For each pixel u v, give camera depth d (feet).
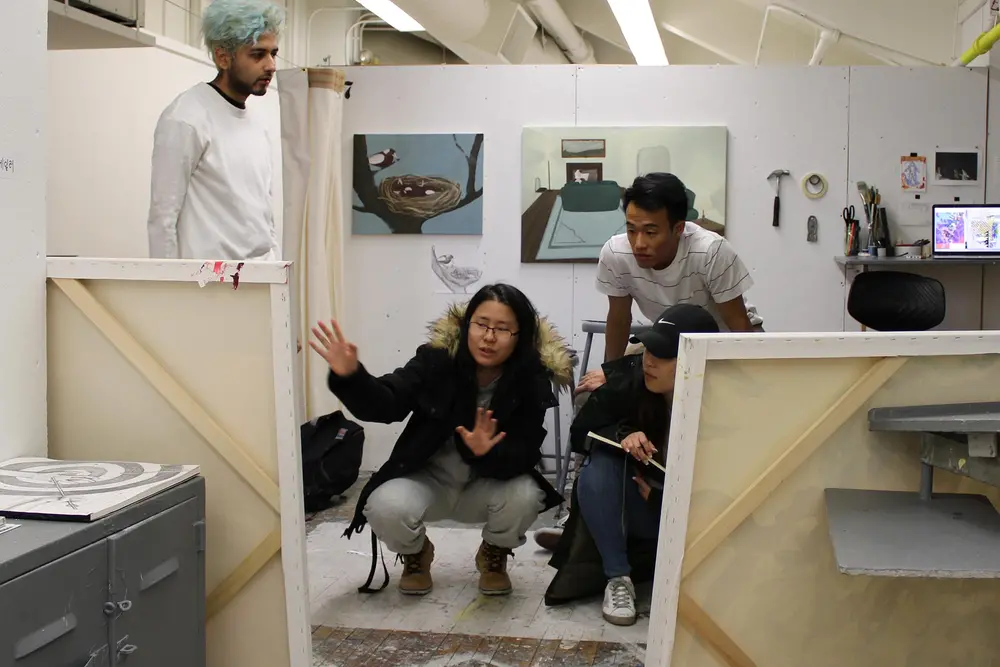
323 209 14.12
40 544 4.38
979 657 5.67
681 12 22.67
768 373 5.40
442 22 16.72
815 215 14.70
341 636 7.90
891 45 16.84
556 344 8.77
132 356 6.21
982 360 5.46
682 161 14.71
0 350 5.91
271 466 6.17
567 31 23.20
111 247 13.32
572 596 8.76
